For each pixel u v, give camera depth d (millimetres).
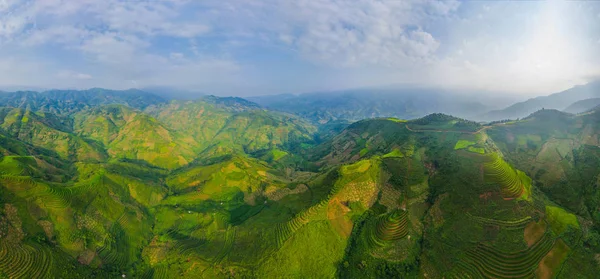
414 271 96938
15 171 119500
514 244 93000
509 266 89000
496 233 97000
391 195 122500
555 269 86062
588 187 114375
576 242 91562
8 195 103875
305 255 104062
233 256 107750
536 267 87250
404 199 119938
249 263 103312
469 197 110000
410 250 102438
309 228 111562
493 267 89812
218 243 116750
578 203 112125
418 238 106125
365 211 118562
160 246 120688
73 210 115188
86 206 121750
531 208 101750
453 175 122250
